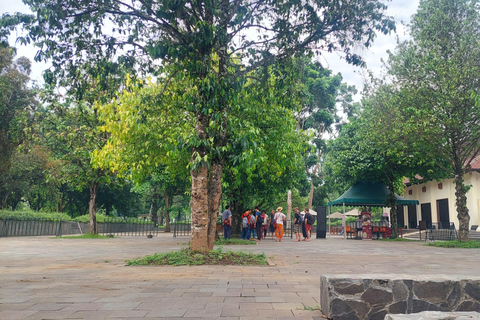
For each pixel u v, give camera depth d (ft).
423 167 75.77
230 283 20.48
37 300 15.99
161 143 41.81
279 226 68.33
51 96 65.21
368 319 13.11
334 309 13.11
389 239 77.77
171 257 29.76
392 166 78.48
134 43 30.83
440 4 58.18
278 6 30.58
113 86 34.01
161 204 150.51
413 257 37.58
